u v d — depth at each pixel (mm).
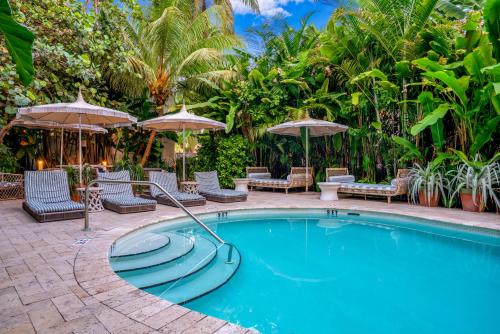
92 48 7344
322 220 6727
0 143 8969
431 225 5848
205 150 12141
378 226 6234
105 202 6750
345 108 9305
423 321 2627
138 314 2234
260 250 4684
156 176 7773
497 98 5910
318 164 11102
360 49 8977
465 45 6871
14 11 5457
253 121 11375
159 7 11867
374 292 3219
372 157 9344
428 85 7695
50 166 11586
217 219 6727
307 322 2611
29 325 2080
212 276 3494
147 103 12219
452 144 7691
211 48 11797
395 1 8102
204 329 2035
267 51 12227
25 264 3262
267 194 9984
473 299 3055
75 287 2693
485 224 5176
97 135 12617
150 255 3969
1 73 5516
